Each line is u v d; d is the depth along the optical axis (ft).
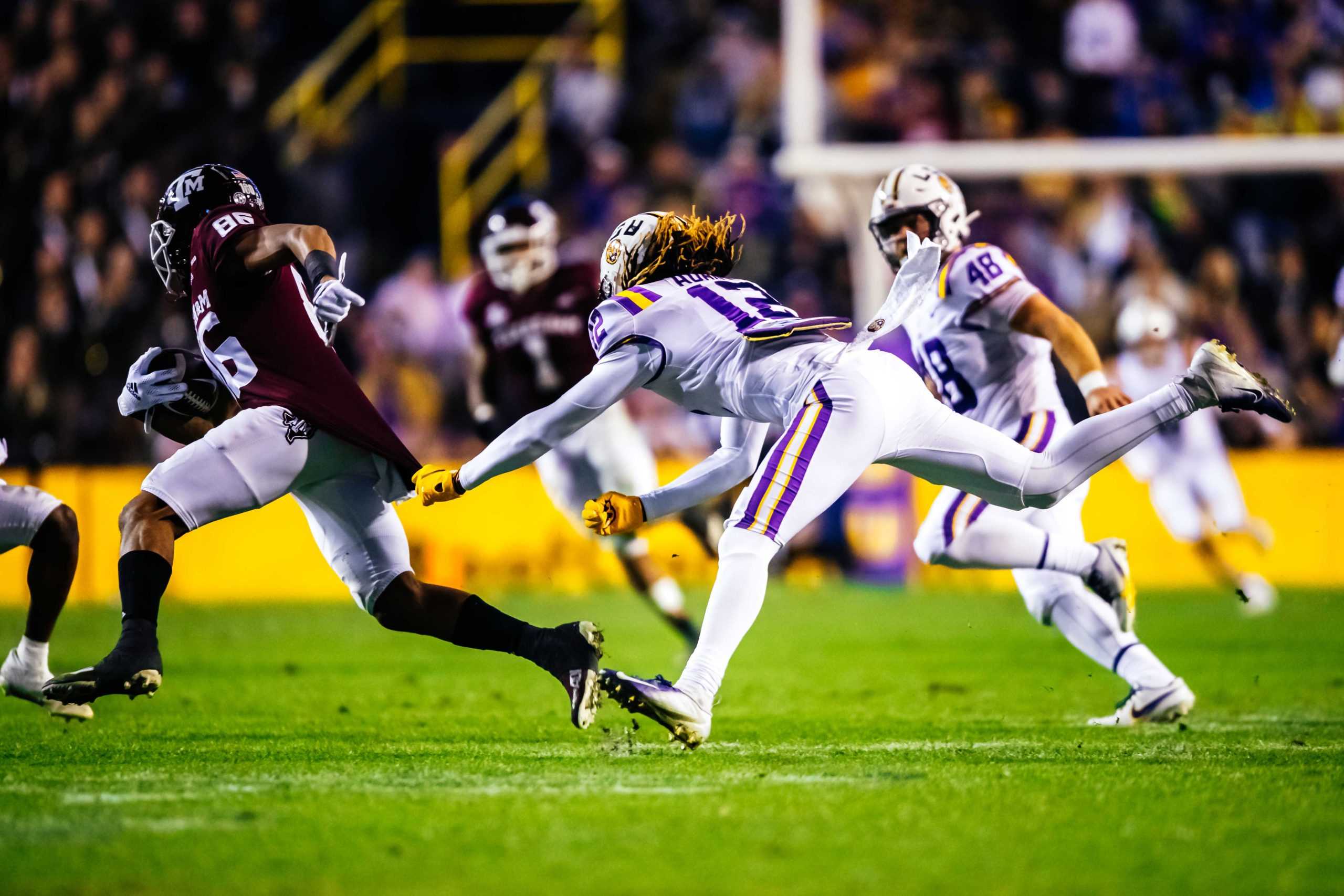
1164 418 54.19
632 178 193.26
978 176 152.76
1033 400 65.51
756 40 204.85
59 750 56.85
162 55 191.01
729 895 34.58
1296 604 134.41
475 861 37.60
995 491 54.34
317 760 54.19
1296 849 39.22
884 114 167.84
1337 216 172.04
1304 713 69.82
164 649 103.71
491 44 222.07
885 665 92.68
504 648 53.47
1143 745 58.23
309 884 35.58
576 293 99.09
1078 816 42.96
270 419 53.11
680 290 53.72
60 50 185.06
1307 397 161.68
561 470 95.66
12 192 177.68
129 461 160.04
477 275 100.48
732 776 49.88
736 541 51.52
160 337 165.89
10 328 167.73
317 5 221.87
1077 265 171.32
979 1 174.70
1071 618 65.92
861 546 159.02
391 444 53.98
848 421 51.06
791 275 176.04
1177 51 168.76
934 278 54.44
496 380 100.99
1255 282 171.01
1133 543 153.17
